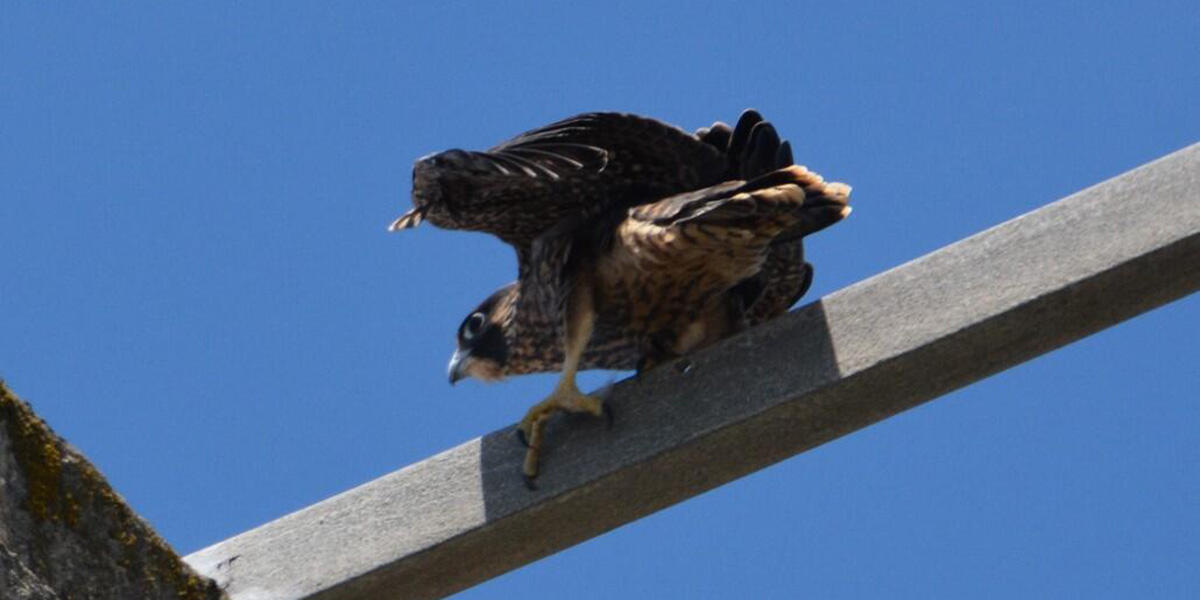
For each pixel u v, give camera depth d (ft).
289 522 35.14
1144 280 31.55
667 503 34.42
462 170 35.12
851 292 33.12
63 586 28.89
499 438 34.63
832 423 33.30
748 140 36.76
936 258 32.73
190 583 32.27
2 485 28.48
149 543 31.27
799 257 38.96
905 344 32.04
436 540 33.94
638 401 33.78
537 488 33.68
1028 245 32.17
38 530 28.89
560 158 34.42
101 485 30.40
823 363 32.53
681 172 37.06
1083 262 31.50
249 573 34.68
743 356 33.30
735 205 33.35
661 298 37.60
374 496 34.91
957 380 32.94
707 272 36.50
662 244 35.24
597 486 33.42
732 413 32.78
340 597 34.45
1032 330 32.07
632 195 37.93
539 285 39.14
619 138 36.14
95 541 29.91
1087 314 32.07
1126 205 31.81
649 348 39.70
